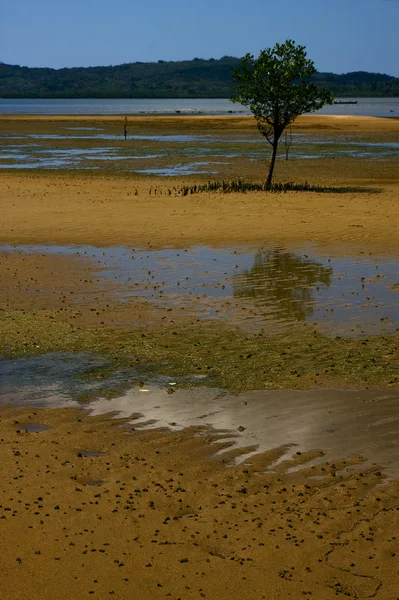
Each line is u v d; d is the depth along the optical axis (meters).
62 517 7.65
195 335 13.62
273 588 6.53
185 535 7.31
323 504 7.82
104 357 12.48
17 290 16.81
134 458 8.93
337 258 19.89
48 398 10.79
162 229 23.94
